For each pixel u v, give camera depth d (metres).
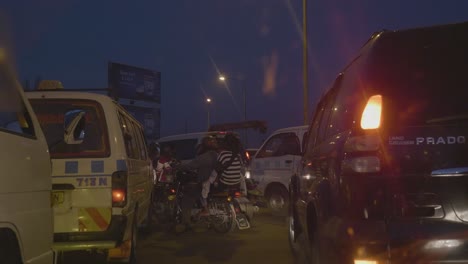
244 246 8.73
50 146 5.88
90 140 5.93
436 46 3.66
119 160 5.82
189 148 16.34
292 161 12.22
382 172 3.41
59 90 6.45
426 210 3.33
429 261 3.26
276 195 12.71
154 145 9.59
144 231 9.81
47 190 4.61
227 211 9.74
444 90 3.52
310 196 4.76
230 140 9.89
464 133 3.38
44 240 4.48
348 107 3.96
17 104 4.33
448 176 3.34
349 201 3.49
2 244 3.74
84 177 5.71
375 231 3.35
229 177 9.78
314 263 4.53
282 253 8.10
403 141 3.42
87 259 7.44
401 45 3.71
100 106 6.09
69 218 5.65
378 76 3.64
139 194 7.43
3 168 3.78
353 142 3.54
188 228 9.88
